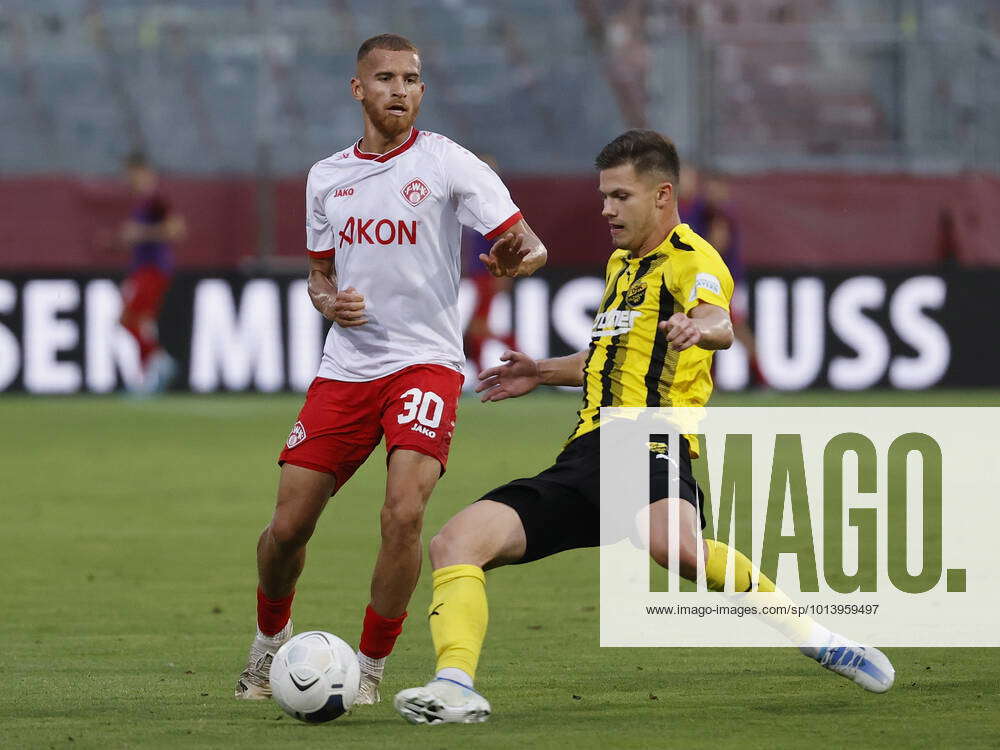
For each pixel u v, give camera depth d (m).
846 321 70.25
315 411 19.22
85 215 73.06
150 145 81.69
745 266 72.50
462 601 17.09
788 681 19.77
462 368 19.73
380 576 18.62
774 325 70.06
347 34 79.81
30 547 32.19
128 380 70.25
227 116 82.12
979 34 78.56
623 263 19.25
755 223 73.62
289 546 19.05
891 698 18.56
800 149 78.31
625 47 80.50
